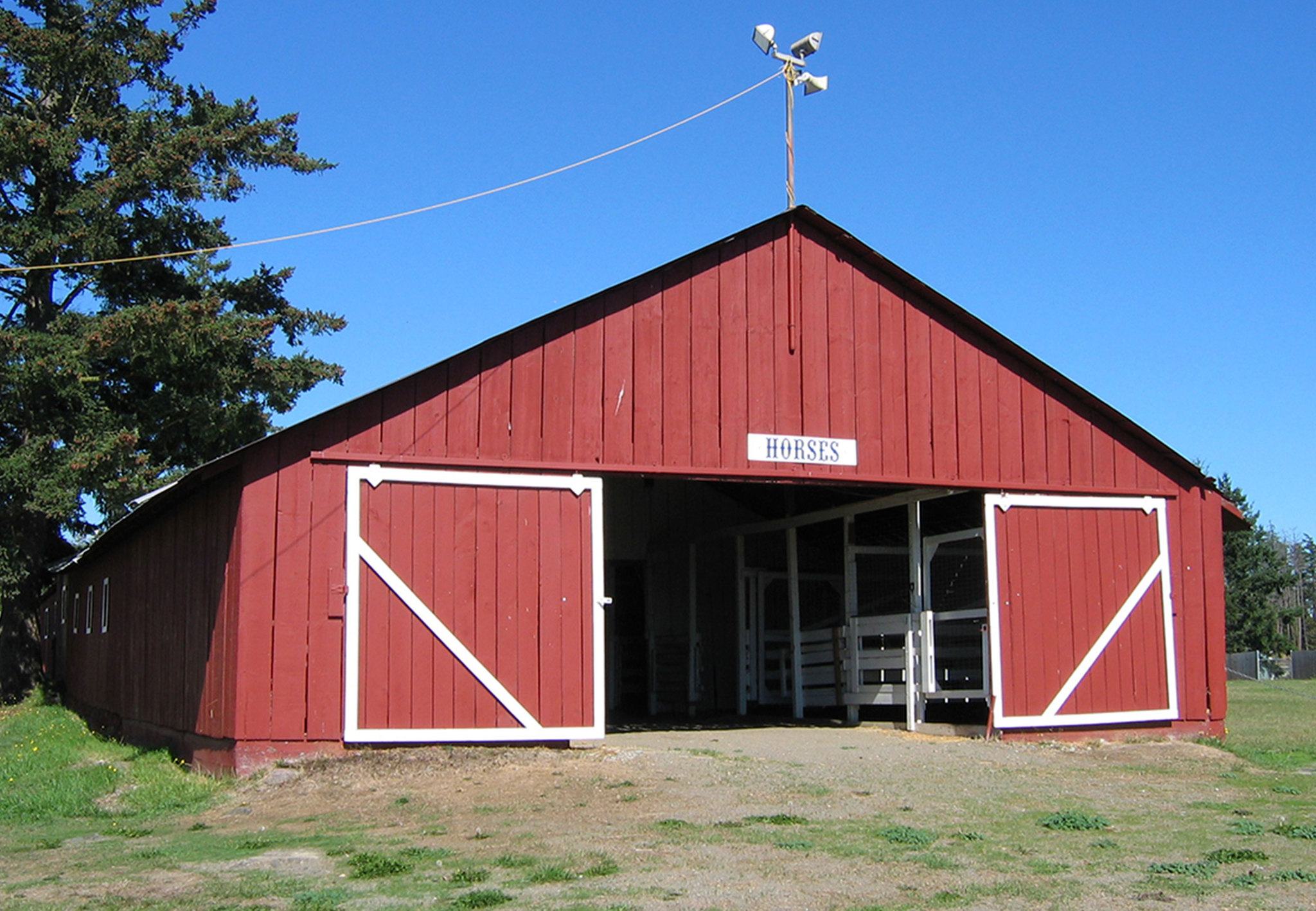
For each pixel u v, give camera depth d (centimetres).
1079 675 1595
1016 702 1551
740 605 2052
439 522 1302
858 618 1809
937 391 1570
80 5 2741
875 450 1521
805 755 1385
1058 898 739
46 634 3378
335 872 841
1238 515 1811
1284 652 6150
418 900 748
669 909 716
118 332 2330
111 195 2553
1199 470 1725
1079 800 1128
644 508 2319
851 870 817
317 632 1249
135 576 1912
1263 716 2177
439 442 1312
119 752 1648
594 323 1398
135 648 1873
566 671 1332
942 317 1591
